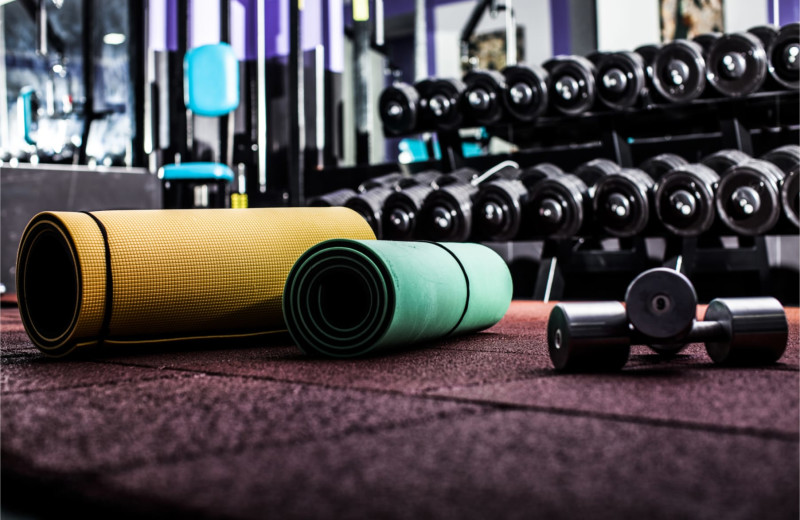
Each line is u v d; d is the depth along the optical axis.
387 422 1.56
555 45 6.21
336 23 5.43
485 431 1.49
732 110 3.62
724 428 1.49
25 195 4.90
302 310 2.09
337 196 4.24
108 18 5.91
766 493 1.10
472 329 2.44
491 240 3.72
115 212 2.21
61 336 2.12
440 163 4.64
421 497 1.10
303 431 1.51
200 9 5.68
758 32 3.73
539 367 1.94
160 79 5.73
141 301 2.14
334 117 5.48
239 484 1.17
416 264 2.12
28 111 5.44
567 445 1.38
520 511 1.04
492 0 5.12
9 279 4.88
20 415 1.62
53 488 1.16
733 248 3.59
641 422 1.55
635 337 1.86
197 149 5.64
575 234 3.60
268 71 5.58
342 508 1.06
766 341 1.89
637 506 1.05
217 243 2.22
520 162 4.34
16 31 6.47
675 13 5.54
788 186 3.19
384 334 2.02
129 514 1.06
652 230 3.49
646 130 4.30
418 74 5.67
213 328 2.27
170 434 1.50
